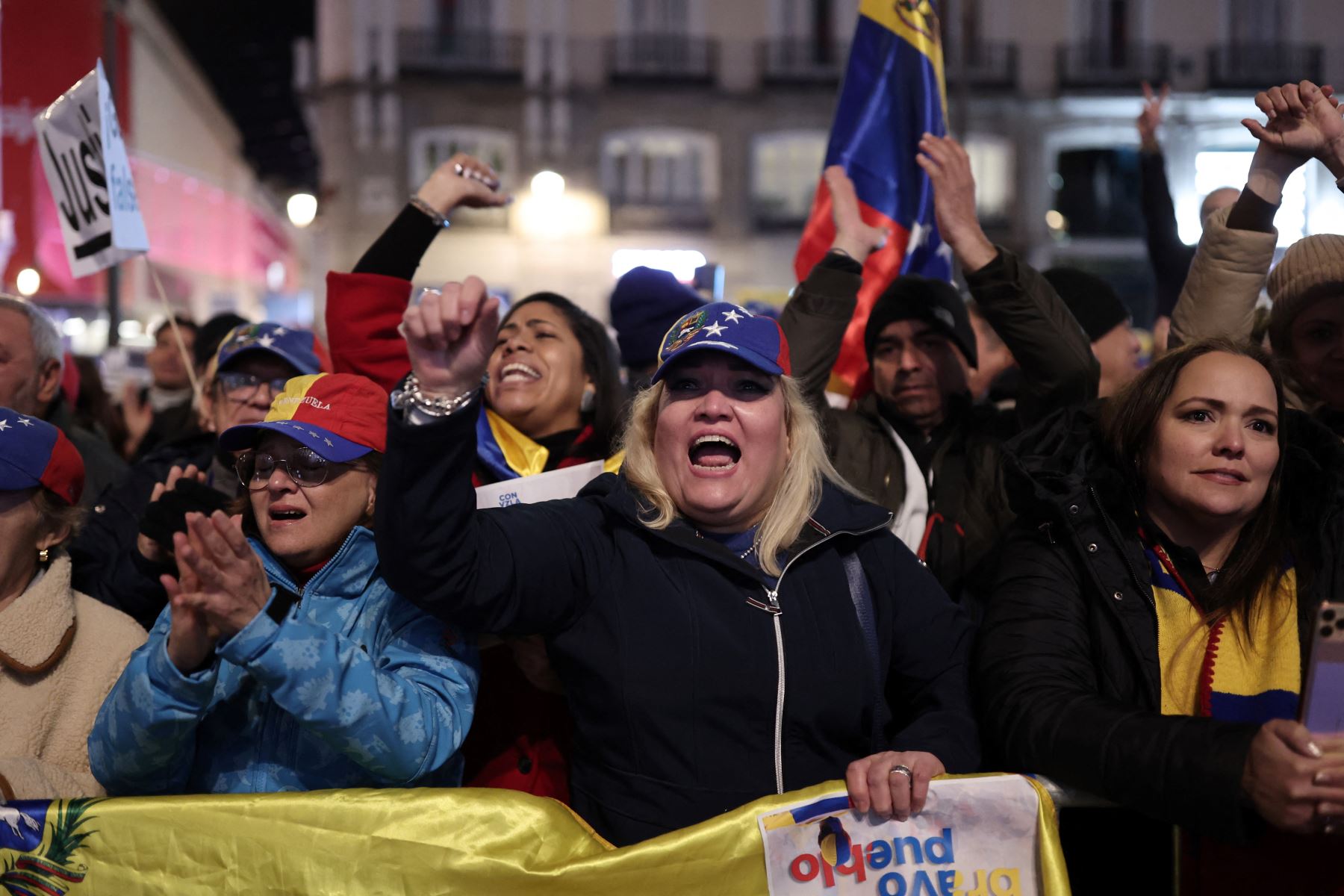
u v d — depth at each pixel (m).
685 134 25.41
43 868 1.84
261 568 1.77
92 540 2.96
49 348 3.15
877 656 2.04
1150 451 2.09
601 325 2.97
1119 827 2.06
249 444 2.07
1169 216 3.94
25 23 23.48
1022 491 2.16
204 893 1.83
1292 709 1.94
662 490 2.04
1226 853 1.96
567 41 25.08
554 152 25.05
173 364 6.13
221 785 1.98
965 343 3.01
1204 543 2.11
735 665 1.93
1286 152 2.46
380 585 2.01
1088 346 2.79
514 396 2.82
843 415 2.98
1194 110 24.48
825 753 1.98
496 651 2.28
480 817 1.86
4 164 23.12
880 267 3.50
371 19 24.52
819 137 25.59
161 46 30.55
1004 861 1.85
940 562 2.77
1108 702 1.89
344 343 2.77
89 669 2.18
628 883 1.83
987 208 25.30
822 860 1.85
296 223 10.91
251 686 2.00
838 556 2.08
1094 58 24.84
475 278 1.73
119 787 1.91
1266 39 24.50
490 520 1.92
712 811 1.91
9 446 2.13
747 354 1.99
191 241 32.38
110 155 3.29
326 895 1.83
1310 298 2.62
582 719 2.02
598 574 2.00
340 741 1.80
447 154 24.94
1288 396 2.67
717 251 25.36
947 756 1.96
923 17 3.58
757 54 25.42
